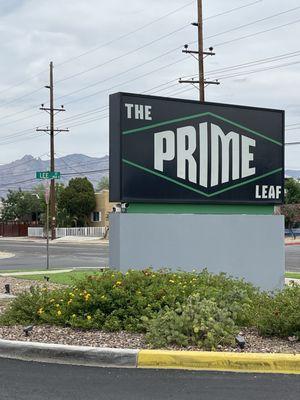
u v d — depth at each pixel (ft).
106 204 222.48
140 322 29.01
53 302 31.96
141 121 40.81
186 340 25.93
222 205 44.21
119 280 32.01
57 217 218.79
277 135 46.83
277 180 46.65
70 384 22.17
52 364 25.17
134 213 40.34
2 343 26.71
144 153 40.83
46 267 80.94
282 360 23.89
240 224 43.96
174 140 42.09
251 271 44.19
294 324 27.07
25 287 52.39
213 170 43.65
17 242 187.62
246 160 45.21
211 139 43.65
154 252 40.65
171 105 42.04
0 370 24.21
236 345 25.91
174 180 41.93
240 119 45.03
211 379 22.72
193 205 42.98
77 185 223.71
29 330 28.81
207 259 42.47
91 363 25.05
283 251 45.73
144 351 24.79
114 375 23.35
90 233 212.02
